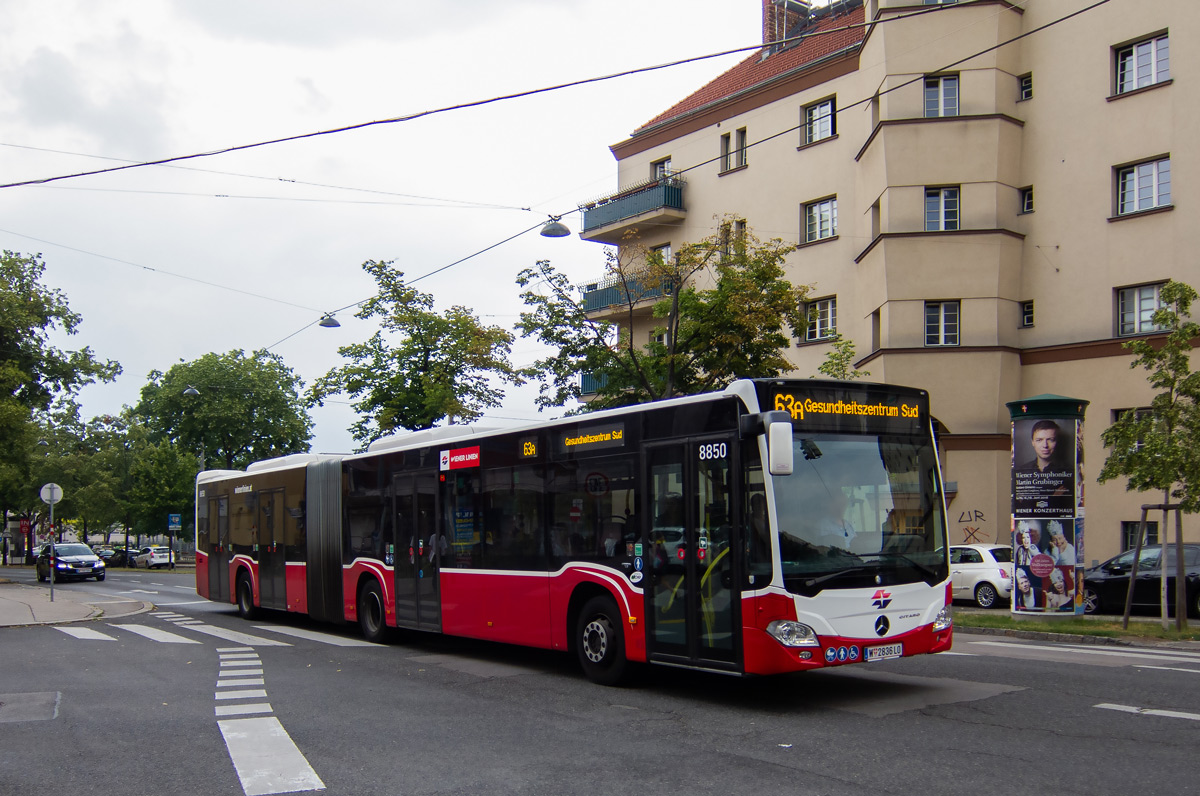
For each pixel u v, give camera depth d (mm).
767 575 8969
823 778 6742
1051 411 17391
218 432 65812
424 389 31578
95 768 7355
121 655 14414
